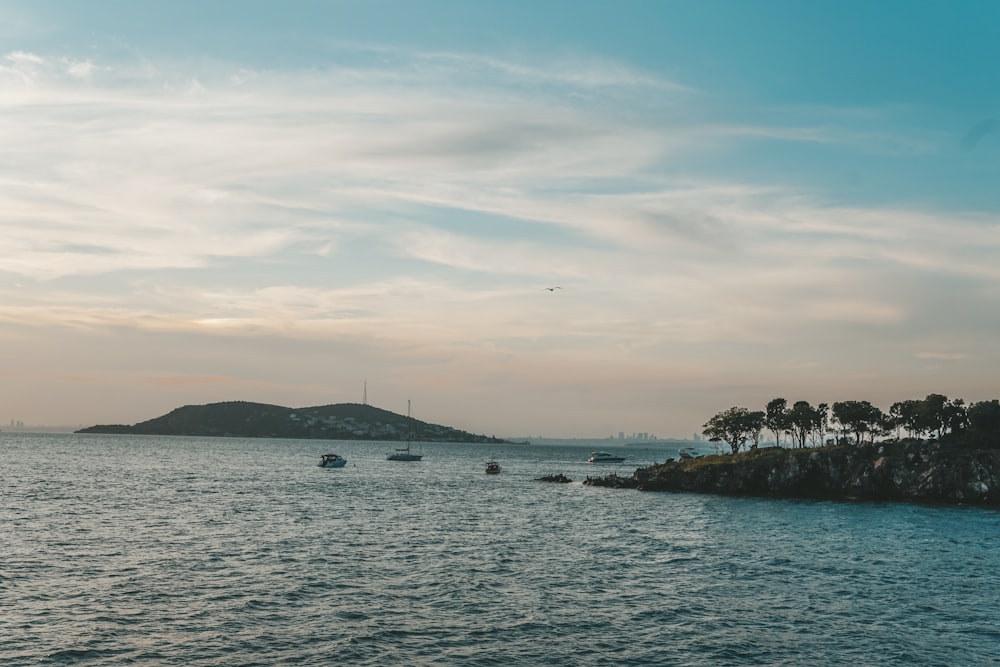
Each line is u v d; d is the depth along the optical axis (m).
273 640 41.78
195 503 112.56
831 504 134.75
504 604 51.03
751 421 193.62
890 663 40.34
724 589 57.28
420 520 97.81
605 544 79.75
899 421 176.00
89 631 42.38
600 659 40.16
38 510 97.62
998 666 40.09
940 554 75.19
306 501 120.62
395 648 41.06
